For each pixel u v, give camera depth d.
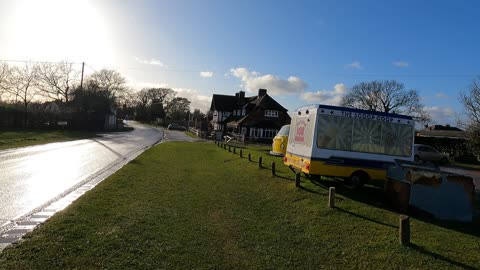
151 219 8.23
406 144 12.11
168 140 45.22
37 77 57.72
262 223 8.50
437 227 7.91
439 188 8.83
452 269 5.86
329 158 11.42
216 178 14.84
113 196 10.22
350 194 10.71
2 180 12.11
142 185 12.25
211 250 6.60
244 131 61.03
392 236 7.13
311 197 10.28
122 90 84.25
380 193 11.17
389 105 67.75
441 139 39.28
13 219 7.88
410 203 8.88
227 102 79.56
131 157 21.95
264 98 63.28
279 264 6.11
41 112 48.38
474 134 35.41
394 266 5.99
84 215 8.04
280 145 20.42
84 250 6.06
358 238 7.17
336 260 6.30
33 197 10.05
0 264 5.29
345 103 72.06
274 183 12.75
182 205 9.84
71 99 60.91
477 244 6.93
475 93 44.19
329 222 8.20
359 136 11.67
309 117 12.02
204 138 56.88
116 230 7.22
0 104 51.00
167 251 6.38
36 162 16.95
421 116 66.31
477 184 16.41
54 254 5.79
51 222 7.38
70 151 23.06
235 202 10.59
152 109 132.50
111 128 62.03
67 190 11.27
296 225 8.26
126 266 5.61
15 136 31.44
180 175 15.20
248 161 19.08
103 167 16.78
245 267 5.94
